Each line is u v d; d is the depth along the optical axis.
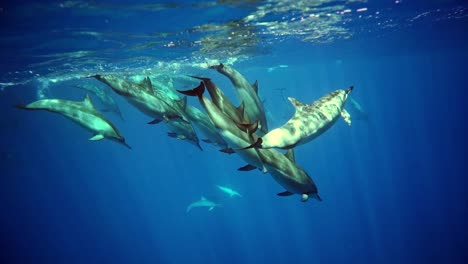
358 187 50.91
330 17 16.45
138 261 46.78
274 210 49.22
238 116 6.28
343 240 37.88
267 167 6.66
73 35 12.78
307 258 36.81
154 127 79.88
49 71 20.19
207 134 9.84
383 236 36.62
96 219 75.31
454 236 33.34
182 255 45.59
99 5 9.70
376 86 97.56
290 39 21.28
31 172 106.56
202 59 23.00
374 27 21.16
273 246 41.50
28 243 60.72
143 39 15.02
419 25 22.33
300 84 70.94
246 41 19.28
